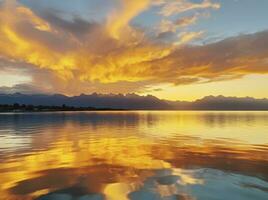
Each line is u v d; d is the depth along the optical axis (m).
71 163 12.30
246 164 12.03
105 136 24.19
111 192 8.16
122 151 15.78
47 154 14.66
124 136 24.27
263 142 20.02
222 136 24.38
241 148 16.97
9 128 33.38
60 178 9.68
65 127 35.47
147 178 9.66
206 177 9.81
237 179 9.52
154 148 17.00
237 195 7.91
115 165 11.84
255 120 57.34
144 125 40.72
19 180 9.46
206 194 7.98
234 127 35.88
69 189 8.46
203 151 15.79
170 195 7.89
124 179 9.54
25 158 13.48
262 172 10.53
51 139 21.69
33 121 52.09
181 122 50.22
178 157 13.78
